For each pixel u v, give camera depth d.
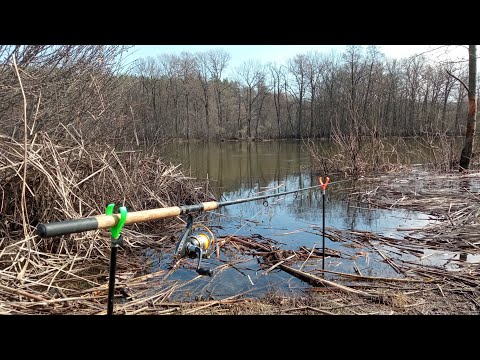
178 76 46.00
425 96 33.69
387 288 3.52
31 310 2.96
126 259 4.44
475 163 12.01
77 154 5.16
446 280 3.68
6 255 3.86
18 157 4.10
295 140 46.25
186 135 46.75
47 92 5.24
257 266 4.21
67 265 3.95
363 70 42.16
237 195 8.88
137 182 6.03
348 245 4.89
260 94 54.06
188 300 3.33
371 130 13.52
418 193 8.08
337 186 9.88
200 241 3.12
